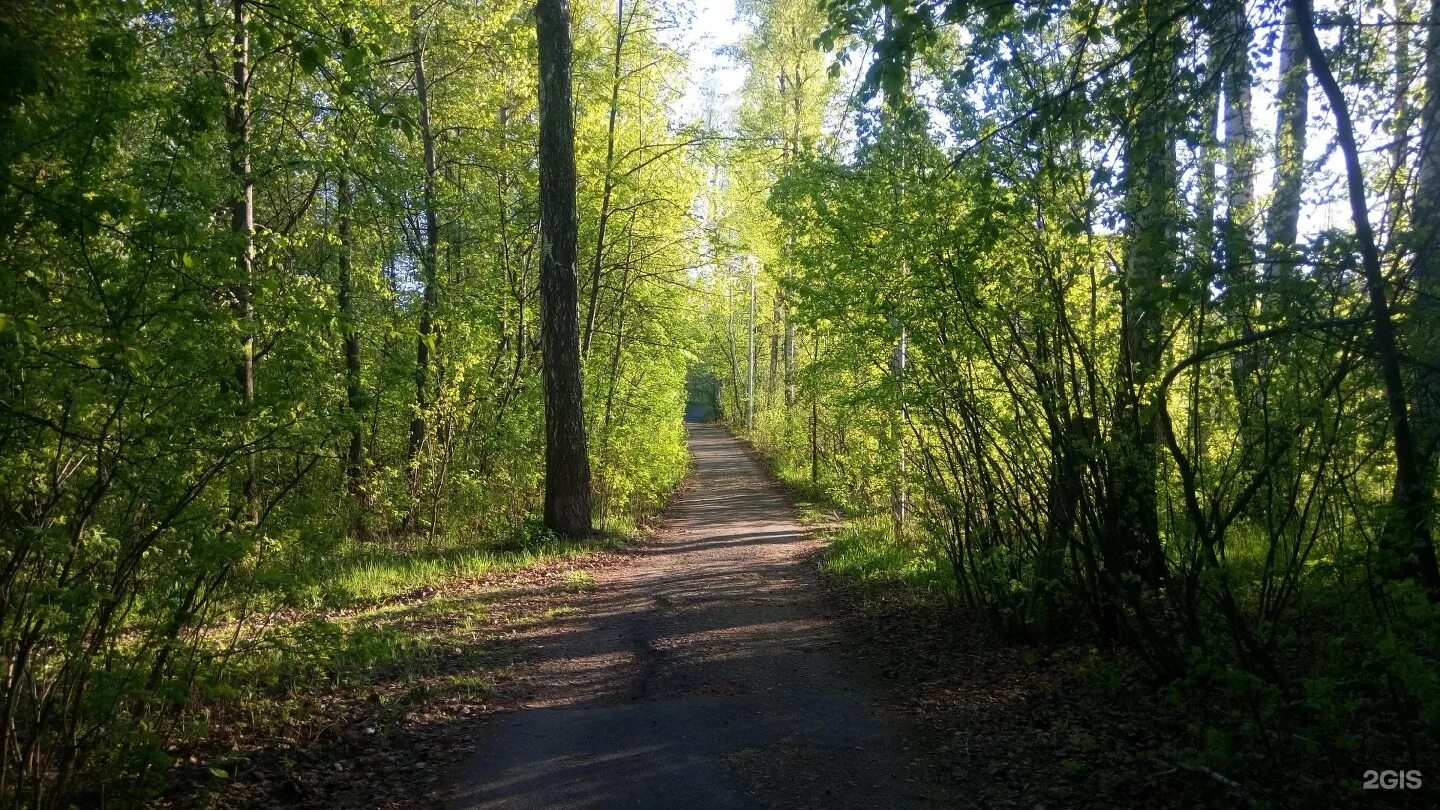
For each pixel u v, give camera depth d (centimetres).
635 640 820
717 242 1905
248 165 1082
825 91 1783
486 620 910
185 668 477
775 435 3559
